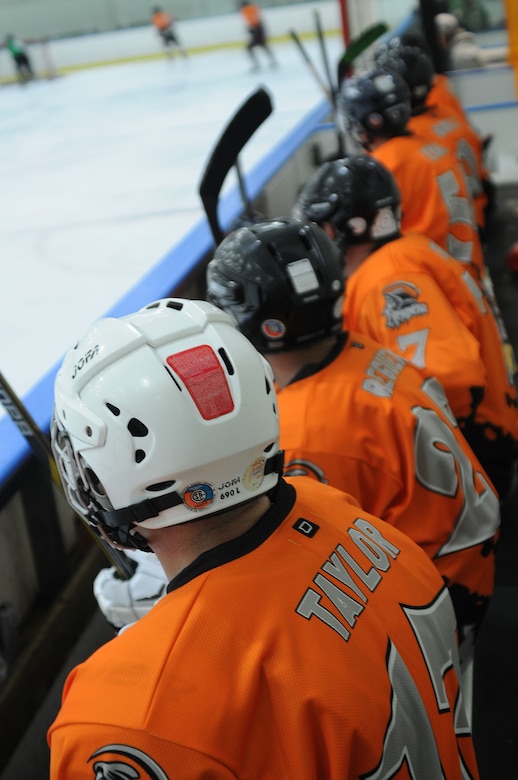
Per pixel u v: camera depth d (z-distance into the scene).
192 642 0.70
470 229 2.74
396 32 6.91
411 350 1.67
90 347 0.79
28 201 5.87
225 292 1.23
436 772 0.78
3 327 3.42
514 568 2.16
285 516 0.80
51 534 2.02
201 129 7.88
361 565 0.81
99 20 15.00
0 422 2.02
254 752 0.70
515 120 6.47
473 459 1.35
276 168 4.81
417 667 0.79
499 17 7.56
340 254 1.27
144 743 0.67
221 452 0.75
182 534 0.78
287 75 10.72
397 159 2.65
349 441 1.20
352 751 0.71
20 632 1.99
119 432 0.75
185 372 0.76
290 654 0.71
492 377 1.83
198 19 14.67
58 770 0.70
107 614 1.22
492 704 1.74
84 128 8.89
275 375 1.29
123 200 5.53
